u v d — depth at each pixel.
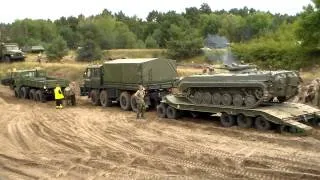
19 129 20.48
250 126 18.39
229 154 14.45
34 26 85.25
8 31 76.69
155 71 24.86
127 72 25.31
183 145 15.95
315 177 11.65
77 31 77.56
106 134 18.70
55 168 13.77
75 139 17.94
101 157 14.80
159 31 70.62
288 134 16.81
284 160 13.46
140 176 12.46
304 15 40.56
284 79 17.86
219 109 19.25
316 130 17.03
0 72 46.66
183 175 12.40
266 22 68.25
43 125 21.33
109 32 72.38
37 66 46.50
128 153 15.06
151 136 17.92
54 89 29.45
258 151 14.64
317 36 39.62
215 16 75.25
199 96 20.44
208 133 18.05
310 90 22.27
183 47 53.22
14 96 34.81
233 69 20.38
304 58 41.12
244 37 67.38
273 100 19.47
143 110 22.61
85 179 12.52
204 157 14.16
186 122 20.53
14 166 14.21
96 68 27.81
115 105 28.17
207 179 11.93
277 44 44.41
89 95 29.09
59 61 54.19
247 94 18.34
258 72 18.56
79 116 23.84
